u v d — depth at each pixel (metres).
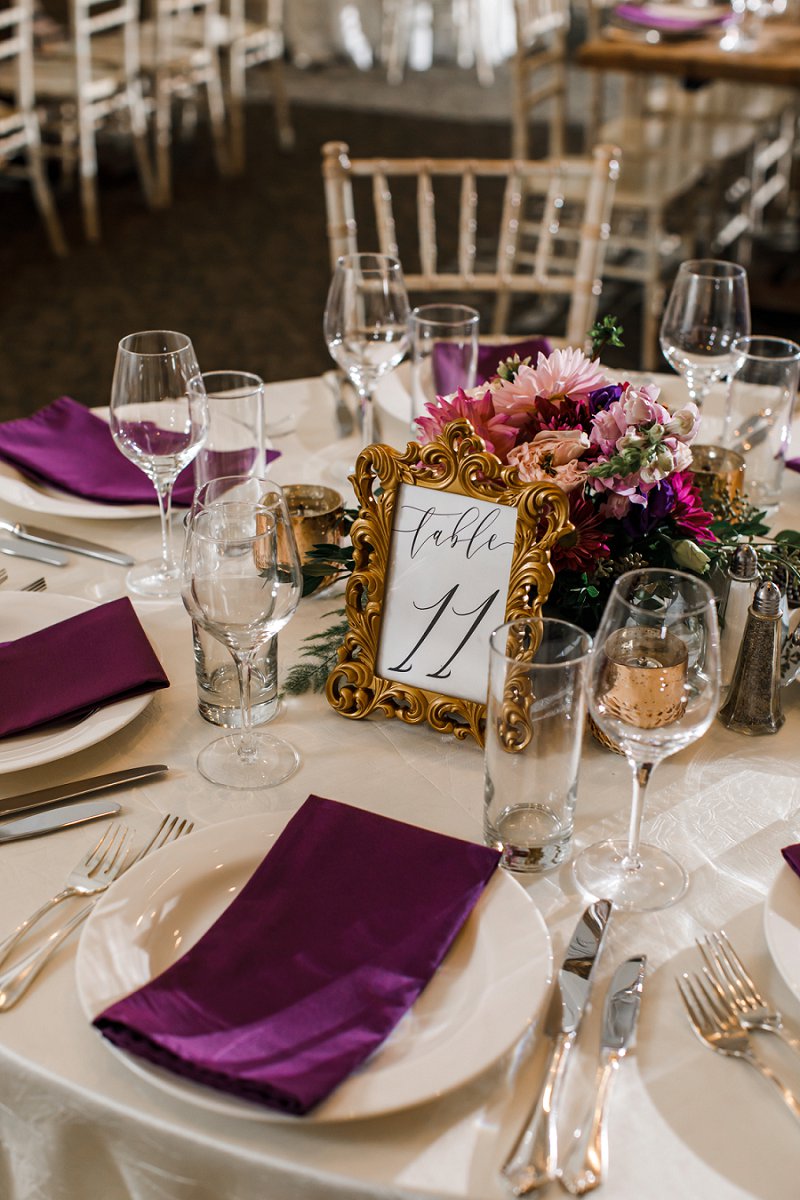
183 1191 0.75
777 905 0.85
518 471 1.05
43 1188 0.82
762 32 3.98
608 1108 0.74
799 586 1.14
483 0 7.31
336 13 7.68
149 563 1.39
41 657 1.13
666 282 4.55
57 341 4.22
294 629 1.26
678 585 0.88
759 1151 0.72
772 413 1.45
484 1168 0.70
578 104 6.99
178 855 0.90
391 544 1.10
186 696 1.16
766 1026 0.79
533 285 2.27
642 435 1.03
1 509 1.51
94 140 6.27
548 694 0.89
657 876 0.92
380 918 0.84
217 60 5.84
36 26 5.02
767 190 5.05
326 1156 0.70
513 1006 0.77
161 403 1.28
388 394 1.77
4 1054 0.77
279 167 6.08
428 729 1.12
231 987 0.78
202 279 4.78
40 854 0.95
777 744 1.10
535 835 0.93
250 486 1.14
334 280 1.54
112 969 0.80
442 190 5.70
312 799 0.93
